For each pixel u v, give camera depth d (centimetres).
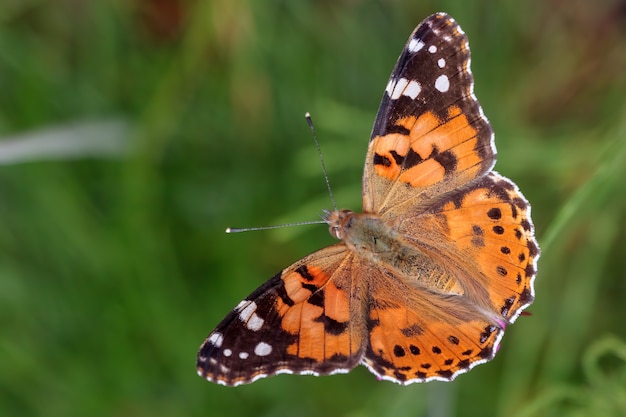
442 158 36
